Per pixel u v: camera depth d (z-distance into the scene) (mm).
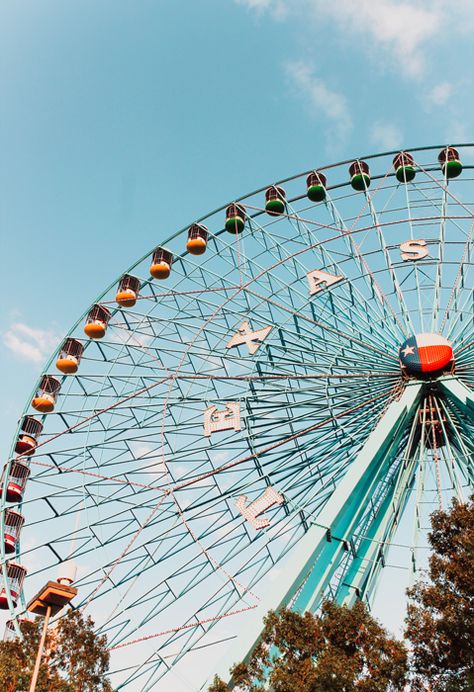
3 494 36438
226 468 34094
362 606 22094
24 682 24703
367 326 36469
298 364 36406
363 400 35094
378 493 33156
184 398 36906
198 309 39500
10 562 34062
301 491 33406
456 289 35188
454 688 19094
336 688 19375
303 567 26391
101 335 40625
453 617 19938
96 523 34750
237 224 41031
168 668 28828
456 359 34250
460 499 29312
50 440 37844
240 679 21984
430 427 34594
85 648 27125
